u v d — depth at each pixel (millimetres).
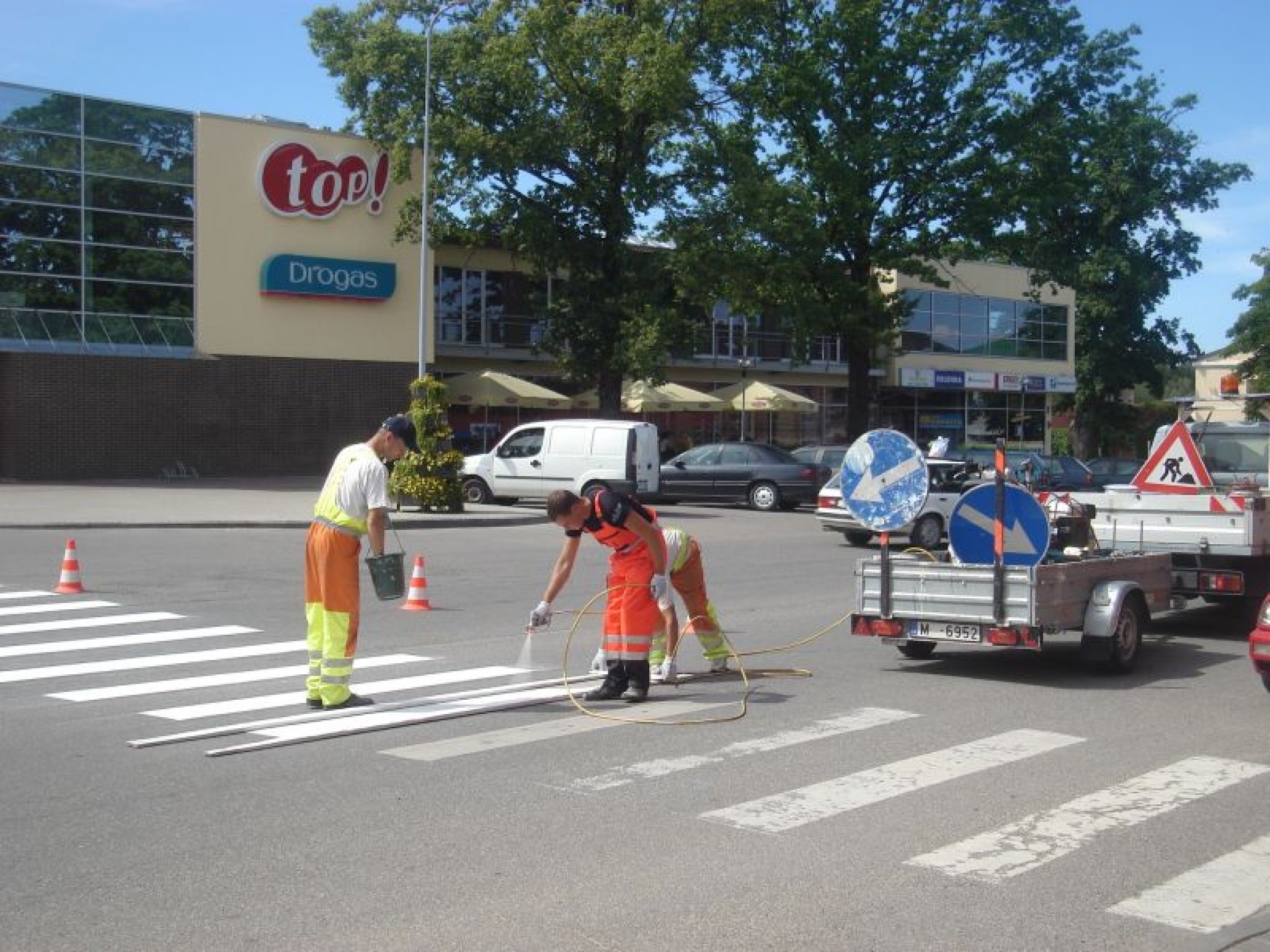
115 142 31328
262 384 33781
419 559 13664
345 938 4641
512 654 10883
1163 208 58094
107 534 20391
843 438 52250
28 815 6109
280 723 8070
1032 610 9531
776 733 8062
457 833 5906
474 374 37344
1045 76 36312
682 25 34844
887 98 35938
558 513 8852
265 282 33500
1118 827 6137
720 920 4875
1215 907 5105
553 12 33000
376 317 35500
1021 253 38031
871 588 10336
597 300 35375
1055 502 11906
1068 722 8484
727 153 34469
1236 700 9273
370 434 35469
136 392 31875
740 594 15148
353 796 6500
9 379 30094
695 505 32844
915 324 52938
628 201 35031
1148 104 57875
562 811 6289
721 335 46562
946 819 6230
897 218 37156
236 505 25062
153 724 8117
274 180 33531
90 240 31156
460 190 34312
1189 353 60625
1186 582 11914
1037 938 4762
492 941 4633
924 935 4766
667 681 9727
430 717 8312
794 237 34344
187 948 4539
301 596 14125
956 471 22000
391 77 33656
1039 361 57875
